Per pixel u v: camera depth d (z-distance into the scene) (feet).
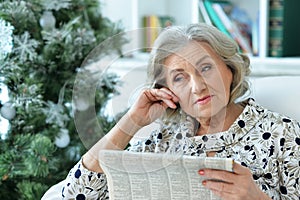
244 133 5.40
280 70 9.22
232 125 5.40
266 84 6.16
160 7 10.97
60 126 7.96
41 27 8.03
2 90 7.73
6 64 7.62
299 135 5.35
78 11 8.29
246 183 4.44
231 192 4.45
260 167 5.33
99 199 5.36
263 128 5.39
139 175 4.54
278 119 5.41
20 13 7.77
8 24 7.59
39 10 7.90
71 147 8.17
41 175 7.70
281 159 5.31
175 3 10.89
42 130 8.05
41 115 7.91
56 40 7.81
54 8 7.90
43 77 8.04
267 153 5.32
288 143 5.31
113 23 8.66
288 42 9.61
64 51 7.87
